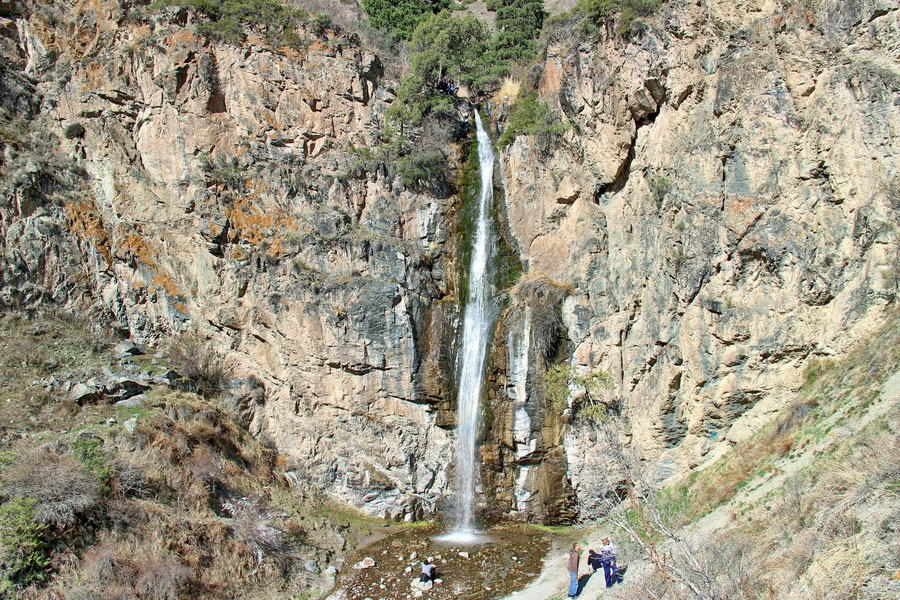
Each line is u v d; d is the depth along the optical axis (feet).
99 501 63.31
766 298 66.95
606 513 75.82
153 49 91.35
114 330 89.97
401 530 82.12
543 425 81.35
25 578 55.83
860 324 60.13
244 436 85.20
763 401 67.15
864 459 48.75
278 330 87.81
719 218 70.44
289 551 72.49
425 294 89.61
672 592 38.19
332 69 96.12
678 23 74.95
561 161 87.97
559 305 84.12
